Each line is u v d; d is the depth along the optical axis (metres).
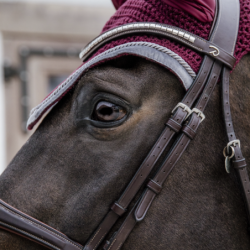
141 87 0.90
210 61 0.92
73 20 3.87
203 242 0.92
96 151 0.90
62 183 0.91
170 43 0.93
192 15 0.94
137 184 0.88
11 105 3.98
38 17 3.84
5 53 3.91
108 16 3.90
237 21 0.96
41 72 3.99
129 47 0.91
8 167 0.96
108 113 0.91
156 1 0.98
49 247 0.89
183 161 0.91
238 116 0.95
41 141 0.94
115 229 0.90
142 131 0.90
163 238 0.91
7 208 0.90
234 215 0.94
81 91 0.92
